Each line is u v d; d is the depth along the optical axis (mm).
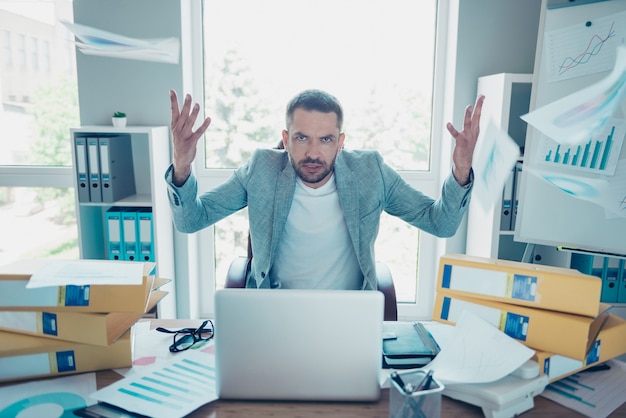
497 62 2502
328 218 1603
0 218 2713
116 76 2473
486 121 2352
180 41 2436
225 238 2816
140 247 2348
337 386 937
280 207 1568
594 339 1027
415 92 2691
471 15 2457
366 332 918
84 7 2406
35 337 1048
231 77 2648
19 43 2527
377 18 2605
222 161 2738
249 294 910
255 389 940
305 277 1592
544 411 924
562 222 1961
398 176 1667
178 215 1454
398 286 2904
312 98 1473
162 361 1107
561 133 1902
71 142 2248
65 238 2760
